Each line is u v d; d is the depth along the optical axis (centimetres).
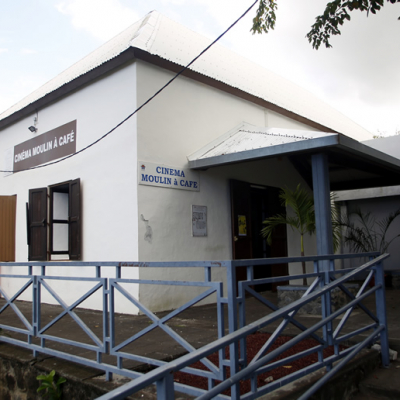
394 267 1212
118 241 680
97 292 717
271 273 924
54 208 884
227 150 734
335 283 329
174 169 718
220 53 948
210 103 817
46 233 838
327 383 317
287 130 774
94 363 342
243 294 258
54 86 907
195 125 775
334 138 593
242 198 839
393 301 732
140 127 675
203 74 780
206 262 270
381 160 718
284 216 959
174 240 701
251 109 929
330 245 639
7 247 927
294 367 355
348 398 338
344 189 1112
